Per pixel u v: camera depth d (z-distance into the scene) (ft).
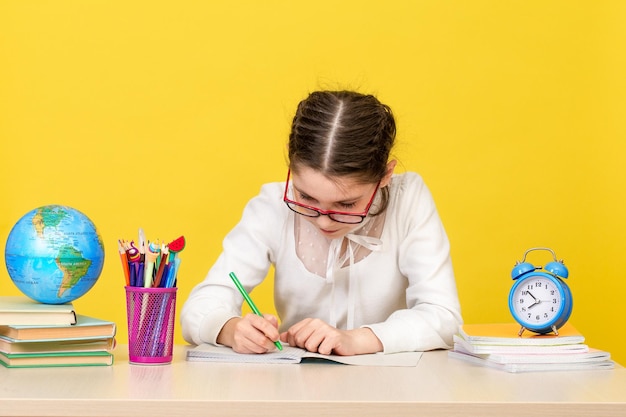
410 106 11.62
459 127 11.64
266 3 11.61
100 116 11.63
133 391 4.60
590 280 11.66
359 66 11.61
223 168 11.62
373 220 7.15
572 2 11.67
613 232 11.66
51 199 11.60
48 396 4.45
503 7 11.66
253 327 5.86
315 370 5.38
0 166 11.59
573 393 4.74
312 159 6.01
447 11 11.65
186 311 6.65
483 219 11.65
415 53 11.63
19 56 11.61
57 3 11.61
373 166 6.15
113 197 11.60
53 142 11.63
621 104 11.65
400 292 7.30
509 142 11.67
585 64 11.69
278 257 7.33
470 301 11.61
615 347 11.64
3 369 5.24
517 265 6.05
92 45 11.61
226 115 11.62
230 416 4.41
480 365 5.66
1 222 11.59
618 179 11.67
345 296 7.25
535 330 5.79
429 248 6.97
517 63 11.67
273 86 11.61
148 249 5.57
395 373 5.30
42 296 5.48
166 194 11.60
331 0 11.61
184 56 11.62
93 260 5.55
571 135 11.69
